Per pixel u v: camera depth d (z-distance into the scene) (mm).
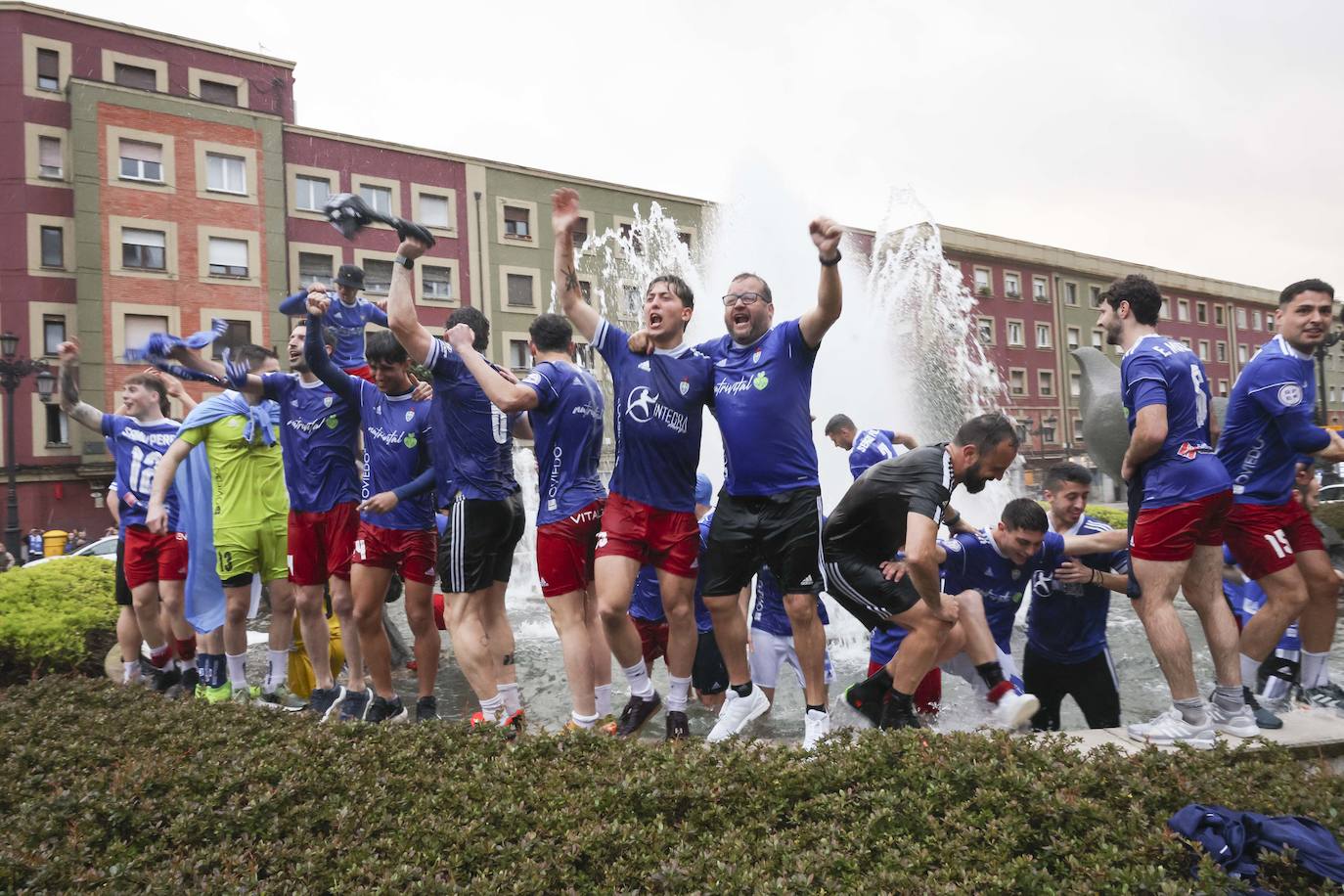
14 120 27500
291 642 5297
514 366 35469
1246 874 2160
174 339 5039
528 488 15328
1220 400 4902
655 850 2441
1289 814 2439
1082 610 4340
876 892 2143
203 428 4953
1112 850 2240
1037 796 2523
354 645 4859
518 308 35531
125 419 5629
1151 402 3459
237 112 30109
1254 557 3920
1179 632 3465
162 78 30078
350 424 4906
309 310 4547
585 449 4090
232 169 30078
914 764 2793
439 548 4195
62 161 28062
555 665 6570
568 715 5121
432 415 4289
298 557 4852
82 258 27672
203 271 29469
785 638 4844
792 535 3643
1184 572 3504
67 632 5941
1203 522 3479
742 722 3975
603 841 2480
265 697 5230
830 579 3896
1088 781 2602
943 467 3635
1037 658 4488
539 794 2807
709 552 3830
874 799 2623
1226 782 2617
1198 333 60438
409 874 2355
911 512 3537
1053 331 51281
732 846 2416
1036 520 4113
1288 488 3951
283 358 30594
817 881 2256
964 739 2945
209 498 5336
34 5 27875
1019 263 49656
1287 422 3762
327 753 3281
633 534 3832
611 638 3959
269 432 5141
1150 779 2670
